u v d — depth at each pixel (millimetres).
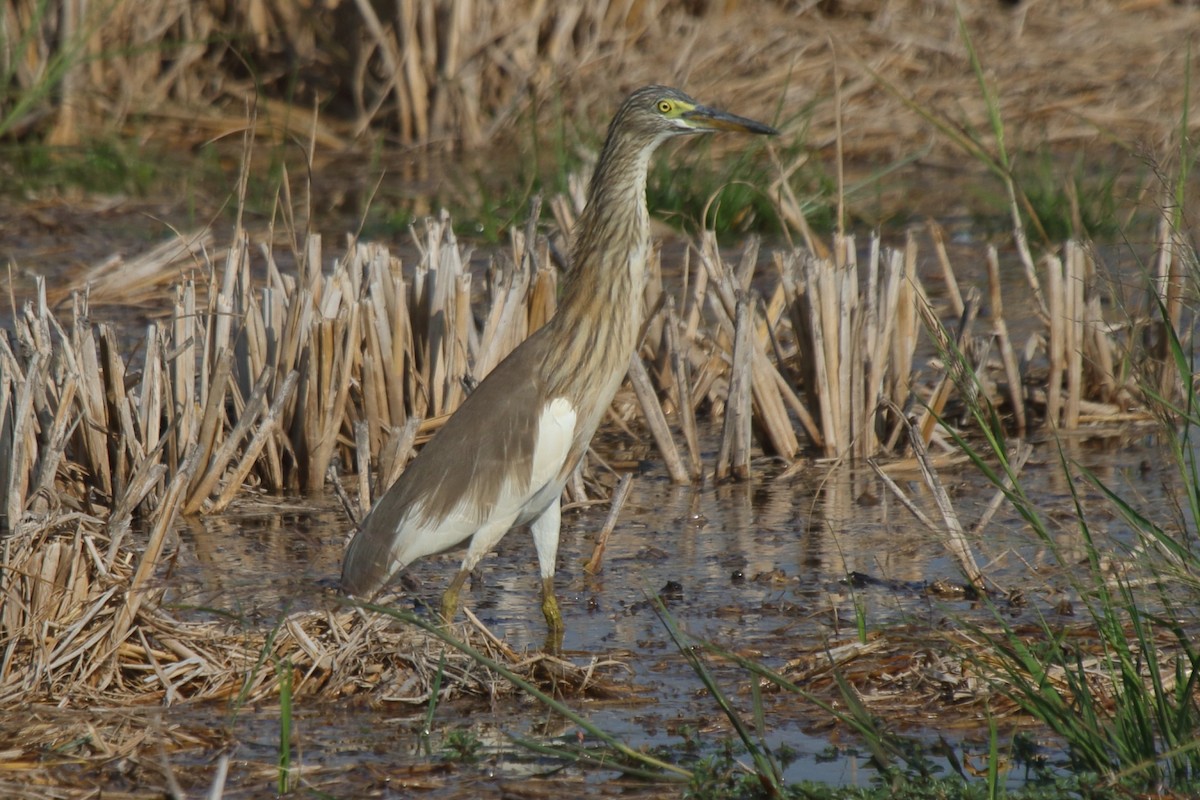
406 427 11352
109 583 8391
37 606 8203
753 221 20422
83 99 25750
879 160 24422
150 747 7430
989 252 13727
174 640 8336
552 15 26391
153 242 20234
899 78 26469
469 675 8242
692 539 11125
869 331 13055
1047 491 11867
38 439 11445
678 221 20359
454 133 25359
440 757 7367
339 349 12172
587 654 8812
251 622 8836
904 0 28562
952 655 8086
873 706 7906
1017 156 21281
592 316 9734
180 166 24328
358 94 26031
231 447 11680
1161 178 8516
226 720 7816
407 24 25266
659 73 25875
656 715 7914
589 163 20125
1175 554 8305
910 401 13336
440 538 9273
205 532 11234
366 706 8062
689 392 13375
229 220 21531
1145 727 6836
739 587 9961
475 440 9312
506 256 13086
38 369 11195
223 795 6922
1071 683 7211
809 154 23016
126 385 12453
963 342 13391
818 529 11250
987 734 7559
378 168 24250
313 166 24656
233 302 12820
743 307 12469
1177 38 27422
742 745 7496
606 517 11781
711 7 27641
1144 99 25203
